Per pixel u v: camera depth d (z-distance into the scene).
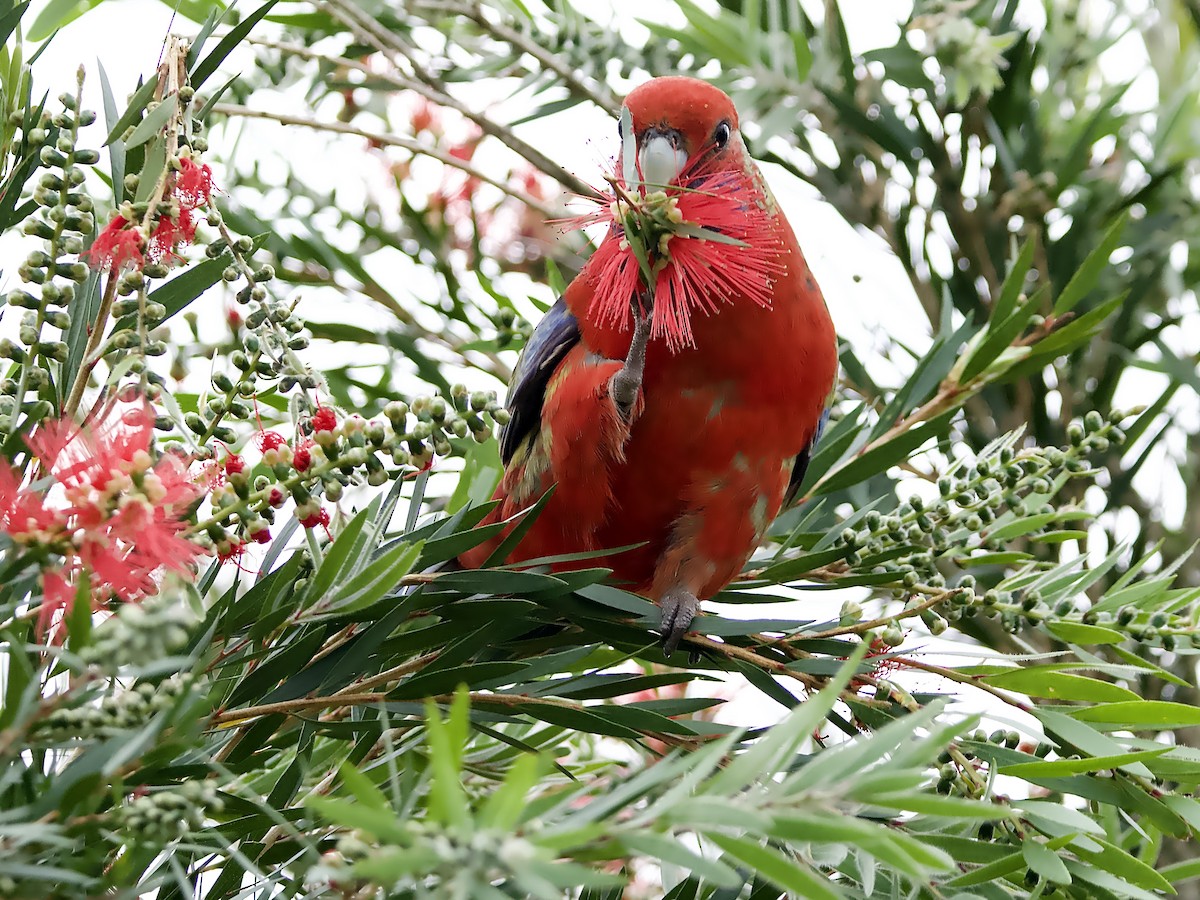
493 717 3.96
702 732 4.12
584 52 7.43
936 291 7.39
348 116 7.60
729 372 5.18
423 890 2.21
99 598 2.73
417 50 7.53
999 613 4.24
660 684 4.08
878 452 5.66
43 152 3.12
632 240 3.98
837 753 2.45
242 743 3.51
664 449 5.25
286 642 3.65
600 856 2.30
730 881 2.11
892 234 7.53
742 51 7.38
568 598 4.44
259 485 2.98
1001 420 7.03
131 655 2.29
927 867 2.54
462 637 3.88
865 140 7.60
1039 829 3.67
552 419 5.30
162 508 2.65
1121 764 3.63
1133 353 7.17
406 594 3.81
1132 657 4.20
